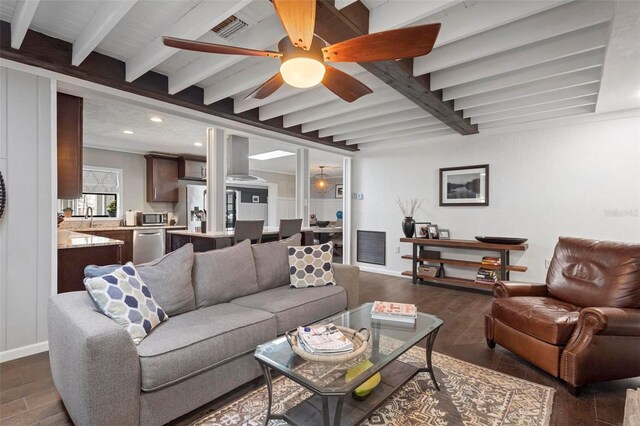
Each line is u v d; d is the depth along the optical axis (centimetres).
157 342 178
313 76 195
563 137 439
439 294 466
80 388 152
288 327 243
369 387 181
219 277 260
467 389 218
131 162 672
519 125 471
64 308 181
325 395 140
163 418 172
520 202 472
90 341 147
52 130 281
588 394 213
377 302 252
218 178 439
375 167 634
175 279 231
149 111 371
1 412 191
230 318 219
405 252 595
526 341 244
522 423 184
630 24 201
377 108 427
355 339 187
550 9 233
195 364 181
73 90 304
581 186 427
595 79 311
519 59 282
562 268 284
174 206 730
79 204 610
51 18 244
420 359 262
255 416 189
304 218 576
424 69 293
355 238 665
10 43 248
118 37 271
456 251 530
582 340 210
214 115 420
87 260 327
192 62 316
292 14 154
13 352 260
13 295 262
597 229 417
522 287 287
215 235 420
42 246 275
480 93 356
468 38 270
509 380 230
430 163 561
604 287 246
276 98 379
